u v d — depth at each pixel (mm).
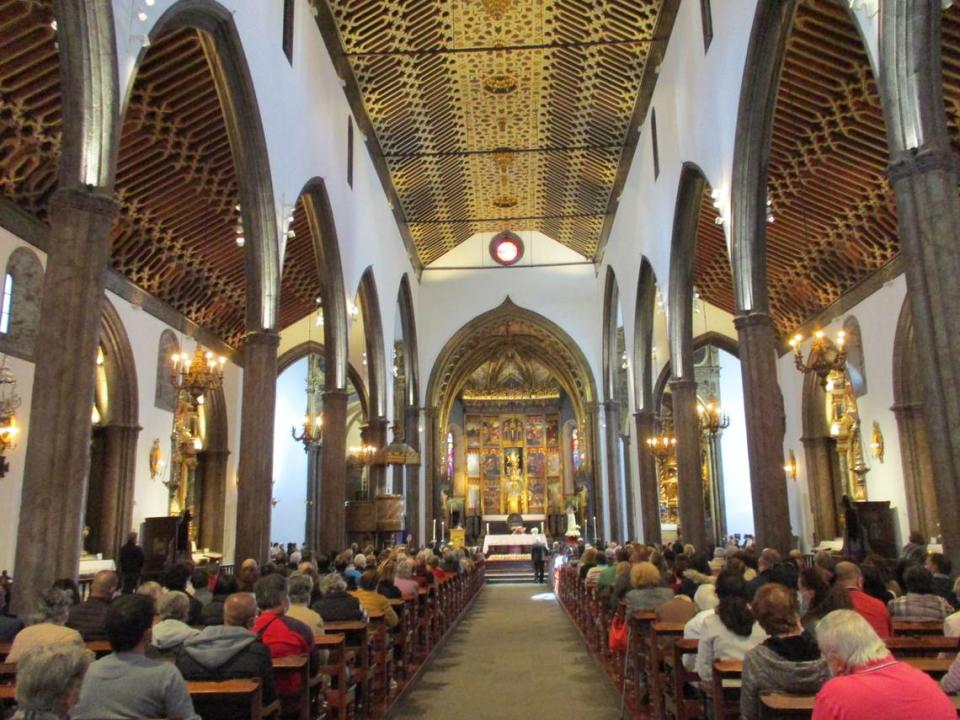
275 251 14133
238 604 5160
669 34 18203
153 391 19625
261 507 13742
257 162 13477
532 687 10000
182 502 18922
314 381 34781
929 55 8664
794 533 24938
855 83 14812
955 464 8039
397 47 19016
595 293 32875
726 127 14125
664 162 19266
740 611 5305
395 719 8352
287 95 14961
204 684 4531
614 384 31844
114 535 17828
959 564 7930
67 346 8227
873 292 19406
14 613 7660
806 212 18969
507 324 34656
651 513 24250
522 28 19422
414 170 25641
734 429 33562
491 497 44000
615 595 9281
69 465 8070
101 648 5859
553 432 44469
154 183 16703
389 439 31984
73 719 3721
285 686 5527
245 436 13914
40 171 14180
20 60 12180
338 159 18984
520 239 33406
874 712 2943
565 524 42250
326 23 17266
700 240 23406
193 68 14352
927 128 8641
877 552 17641
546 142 25141
